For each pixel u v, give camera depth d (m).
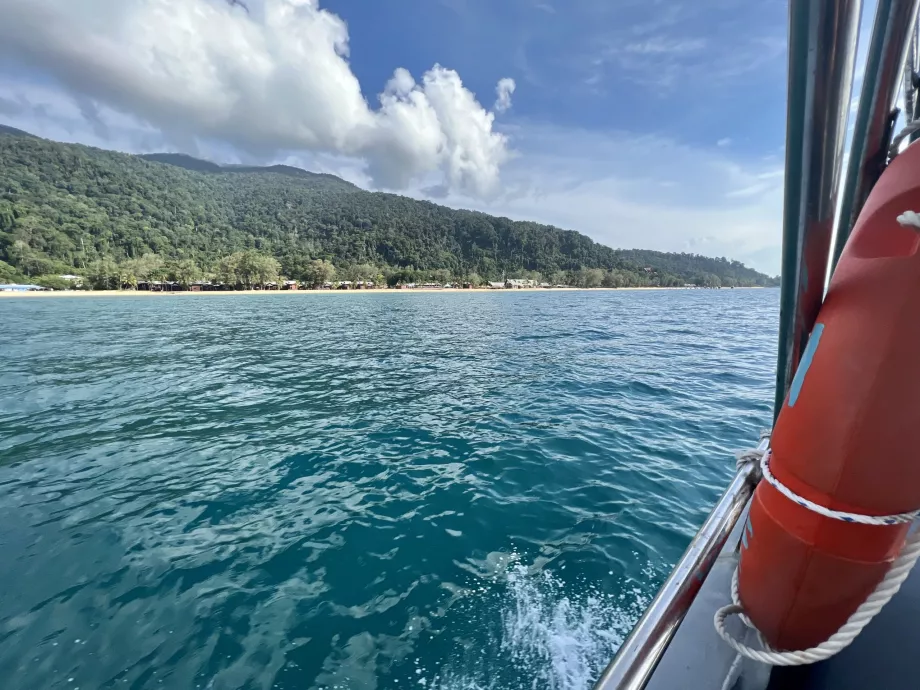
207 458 6.69
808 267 1.25
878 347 0.89
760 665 1.21
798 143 1.14
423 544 4.31
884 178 0.99
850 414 0.93
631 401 9.23
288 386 11.27
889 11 1.11
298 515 4.96
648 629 1.29
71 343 19.53
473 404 9.25
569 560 4.00
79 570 4.09
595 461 6.14
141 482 5.92
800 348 1.34
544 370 12.61
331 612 3.49
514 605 3.49
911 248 0.91
